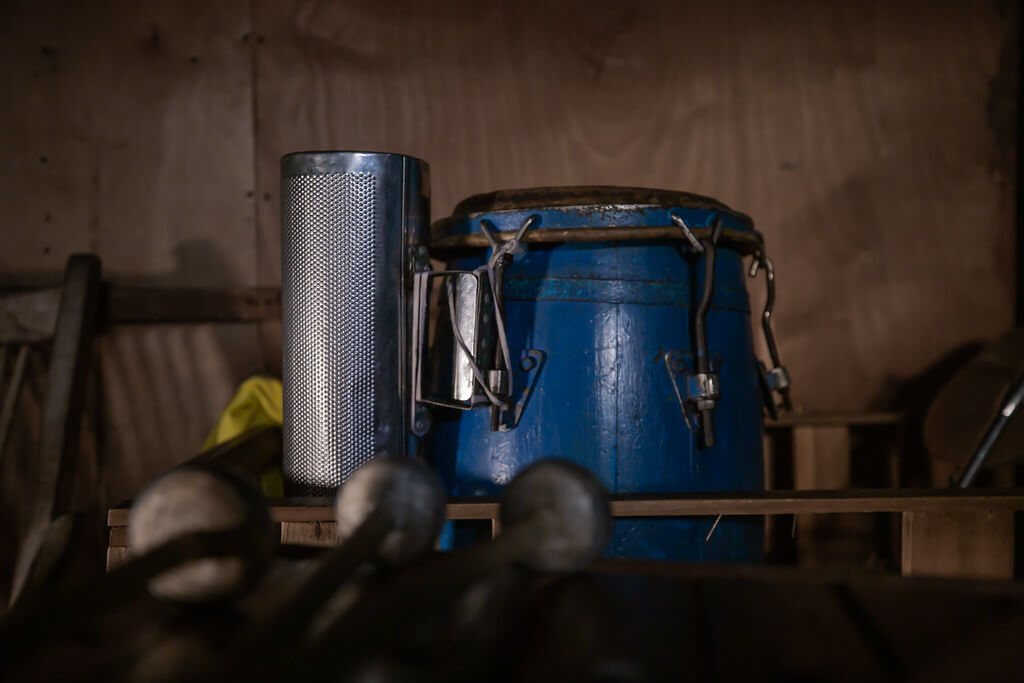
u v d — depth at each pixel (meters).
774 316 2.96
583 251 1.79
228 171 3.01
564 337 1.76
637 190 1.80
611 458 1.74
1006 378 2.56
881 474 2.96
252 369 3.03
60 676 0.61
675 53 2.96
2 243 3.01
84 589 0.64
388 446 1.77
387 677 0.61
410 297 1.79
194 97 3.00
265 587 0.84
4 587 2.96
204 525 0.76
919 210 2.94
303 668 0.52
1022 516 2.24
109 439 3.01
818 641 0.73
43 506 2.58
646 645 0.71
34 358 3.00
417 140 3.00
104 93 3.00
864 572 0.93
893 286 2.95
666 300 1.79
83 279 2.81
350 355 1.75
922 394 2.94
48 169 3.01
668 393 1.77
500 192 1.87
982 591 0.84
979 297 2.93
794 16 2.94
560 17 2.97
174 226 3.01
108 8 2.99
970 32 2.91
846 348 2.96
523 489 0.91
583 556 0.88
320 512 1.58
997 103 2.91
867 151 2.94
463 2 2.98
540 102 2.98
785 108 2.95
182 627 0.73
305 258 1.76
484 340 1.76
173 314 2.98
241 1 2.99
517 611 0.79
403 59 2.99
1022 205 2.89
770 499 1.61
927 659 0.68
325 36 2.99
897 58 2.93
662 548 1.73
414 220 1.79
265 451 2.35
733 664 0.68
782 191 2.95
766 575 0.92
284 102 3.00
